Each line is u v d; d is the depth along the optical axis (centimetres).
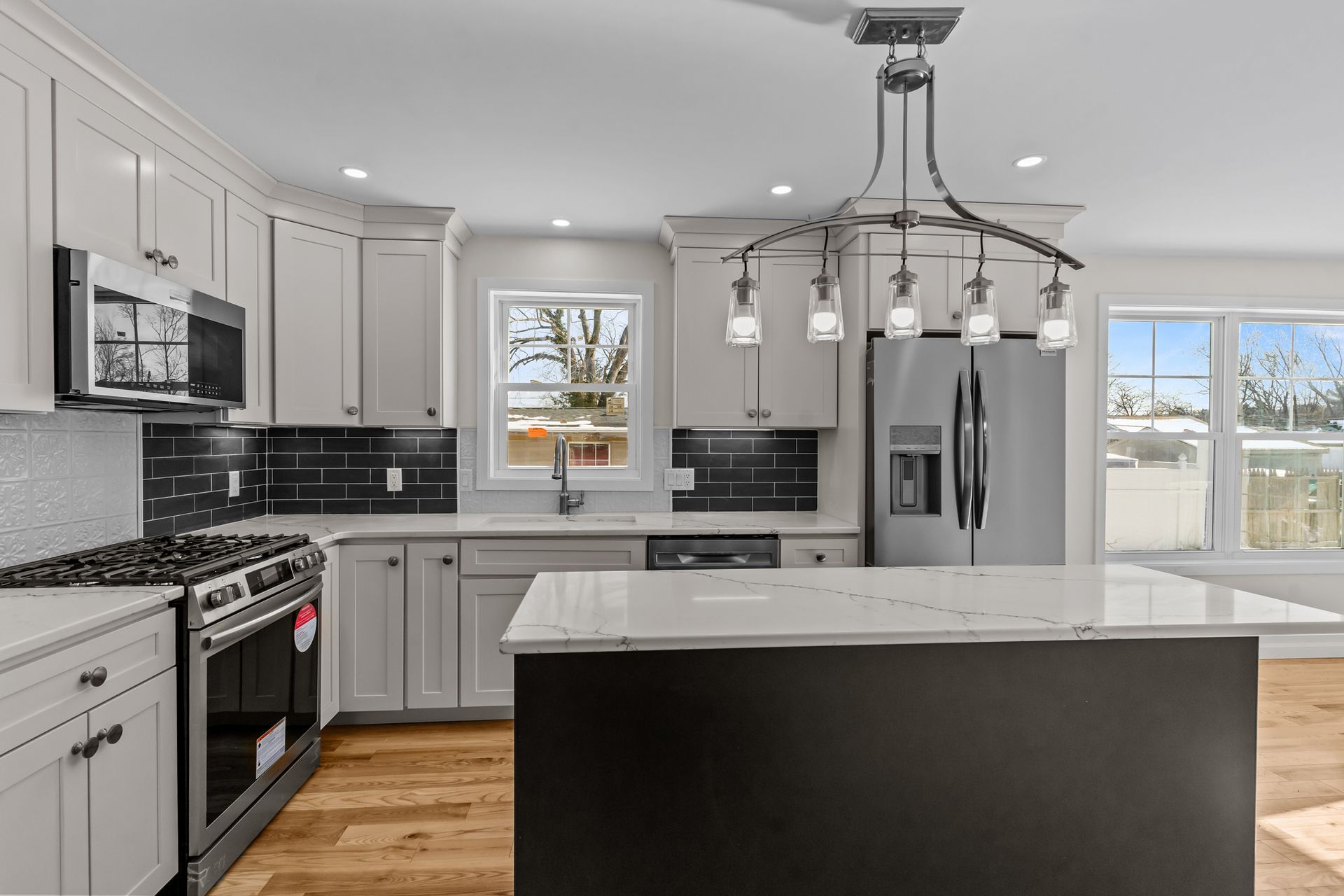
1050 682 149
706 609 151
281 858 205
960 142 242
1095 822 150
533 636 131
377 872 199
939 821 147
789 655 144
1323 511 409
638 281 361
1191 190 289
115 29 176
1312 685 356
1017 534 301
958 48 183
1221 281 398
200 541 235
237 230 259
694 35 179
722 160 258
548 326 370
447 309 329
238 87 206
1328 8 165
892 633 134
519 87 206
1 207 159
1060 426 302
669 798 142
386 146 247
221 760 191
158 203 213
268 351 282
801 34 178
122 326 185
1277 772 267
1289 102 213
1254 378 411
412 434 352
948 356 299
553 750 140
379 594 291
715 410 330
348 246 308
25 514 198
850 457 317
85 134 183
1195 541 407
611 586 175
